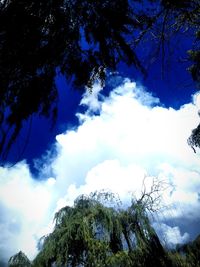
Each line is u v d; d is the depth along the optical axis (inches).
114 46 99.1
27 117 88.2
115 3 96.6
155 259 348.2
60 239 374.3
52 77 95.0
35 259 379.2
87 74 98.9
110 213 389.4
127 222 384.5
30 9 87.7
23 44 87.0
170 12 141.5
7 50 86.0
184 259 346.6
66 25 93.0
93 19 95.1
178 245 366.9
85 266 361.1
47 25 91.7
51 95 94.3
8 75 87.4
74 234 376.5
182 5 118.9
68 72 97.5
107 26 95.6
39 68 92.4
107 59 98.5
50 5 90.7
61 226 394.6
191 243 362.9
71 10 94.2
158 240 365.7
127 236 376.8
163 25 151.9
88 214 393.1
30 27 87.0
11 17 84.9
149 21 120.6
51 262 376.2
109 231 377.7
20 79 90.1
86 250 366.6
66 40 94.0
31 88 90.3
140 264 346.9
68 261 365.1
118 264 348.8
